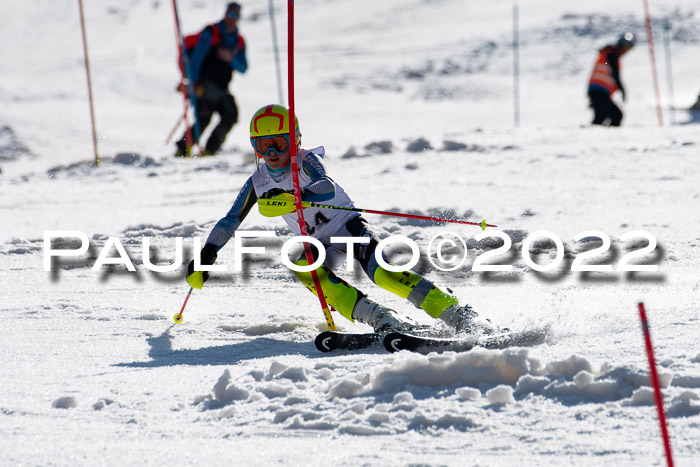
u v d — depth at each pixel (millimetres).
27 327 14430
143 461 7789
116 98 85812
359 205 26969
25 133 65750
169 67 100812
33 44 136500
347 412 8688
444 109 82375
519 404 8664
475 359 9516
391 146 42438
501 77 98062
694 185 28078
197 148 49969
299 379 10070
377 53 109812
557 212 24500
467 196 27953
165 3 156000
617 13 119000
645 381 8781
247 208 13875
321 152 13523
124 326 14500
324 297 13141
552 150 38531
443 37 116500
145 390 10219
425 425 8312
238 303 16406
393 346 11680
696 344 10438
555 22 118125
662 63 100375
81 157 58094
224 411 9117
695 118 66000
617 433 7805
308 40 122188
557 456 7422
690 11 118125
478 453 7594
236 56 47812
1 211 30578
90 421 9125
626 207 24906
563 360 9398
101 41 136625
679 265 17516
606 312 13195
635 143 39500
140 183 37312
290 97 12359
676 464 7094
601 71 53969
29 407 9664
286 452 7820
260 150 13062
